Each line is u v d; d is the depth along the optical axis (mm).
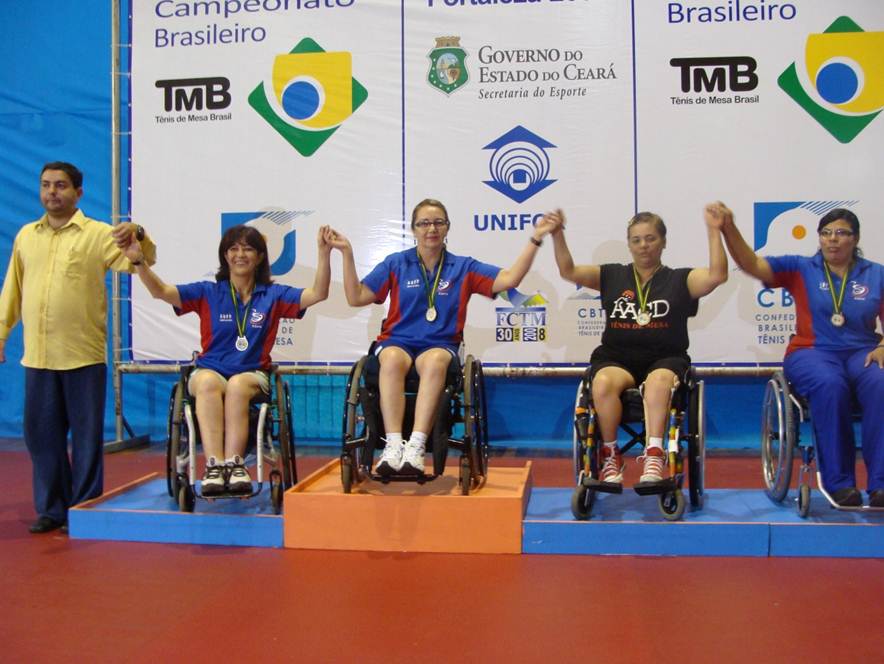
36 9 5906
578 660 2232
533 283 5254
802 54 5055
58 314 3568
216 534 3410
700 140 5121
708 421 5539
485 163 5270
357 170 5371
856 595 2721
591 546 3240
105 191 5875
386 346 3516
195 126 5465
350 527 3312
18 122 5945
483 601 2689
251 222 5445
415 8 5297
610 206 5184
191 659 2254
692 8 5113
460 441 3307
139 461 5219
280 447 3633
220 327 3619
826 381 3355
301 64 5391
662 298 3564
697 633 2412
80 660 2250
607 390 3352
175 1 5461
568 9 5188
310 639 2383
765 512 3422
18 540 3465
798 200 5078
